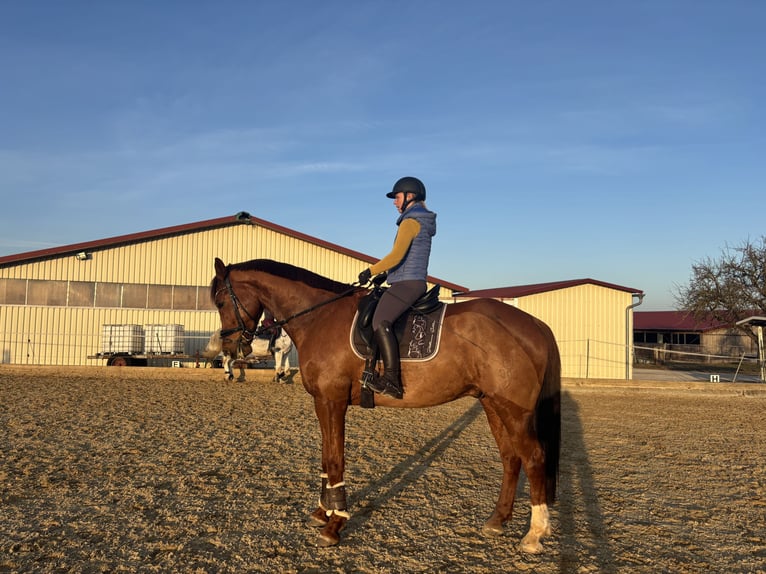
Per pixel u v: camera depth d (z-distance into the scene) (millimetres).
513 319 4332
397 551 4109
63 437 7891
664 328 46562
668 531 4582
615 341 22250
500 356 4152
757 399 15133
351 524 4660
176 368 17172
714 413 12219
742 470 6773
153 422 9305
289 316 4855
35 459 6613
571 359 22031
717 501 5449
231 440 7965
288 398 13055
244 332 5121
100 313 20000
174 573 3664
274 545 4176
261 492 5469
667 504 5340
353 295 4785
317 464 6629
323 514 4547
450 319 4359
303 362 4629
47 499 5141
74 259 19906
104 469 6227
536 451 4176
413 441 8266
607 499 5477
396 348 4273
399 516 4875
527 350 4195
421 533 4484
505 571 3799
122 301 20172
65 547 4062
